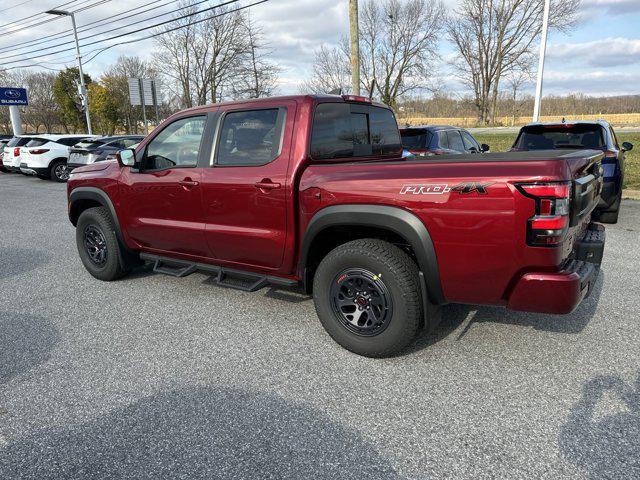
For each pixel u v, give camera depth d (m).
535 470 2.18
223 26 45.47
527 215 2.58
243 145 3.74
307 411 2.68
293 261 3.60
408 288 3.01
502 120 57.22
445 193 2.78
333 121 3.71
